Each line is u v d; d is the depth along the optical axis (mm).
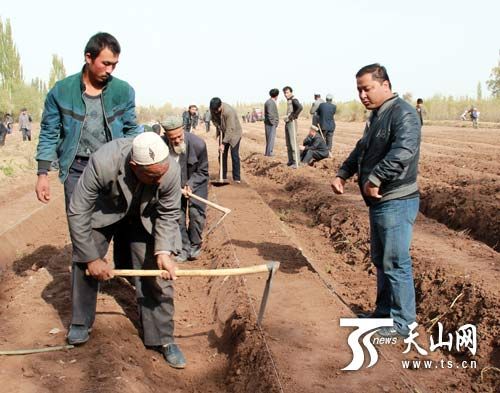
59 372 4871
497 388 5000
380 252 5789
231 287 7055
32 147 27422
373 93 5434
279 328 5883
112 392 4465
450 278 6664
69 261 8281
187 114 17031
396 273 5613
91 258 4918
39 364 4996
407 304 5684
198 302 7426
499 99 53875
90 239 4902
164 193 4773
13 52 69812
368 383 4918
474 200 10094
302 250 9078
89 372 4859
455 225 10195
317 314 6246
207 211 11883
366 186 5363
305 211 12547
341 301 6594
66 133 5707
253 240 9102
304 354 5387
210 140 35812
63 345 5371
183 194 7973
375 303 6473
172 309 5523
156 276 5270
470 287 6285
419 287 6977
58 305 6379
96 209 4977
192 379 5504
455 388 5051
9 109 63844
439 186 11891
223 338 6211
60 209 13336
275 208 13016
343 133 36750
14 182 17156
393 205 5453
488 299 5930
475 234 9555
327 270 8234
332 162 17703
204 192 8383
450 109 55312
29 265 9102
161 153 4426
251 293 6785
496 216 9250
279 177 16734
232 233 9477
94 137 5734
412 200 5477
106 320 5887
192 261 8812
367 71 5422
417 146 5312
